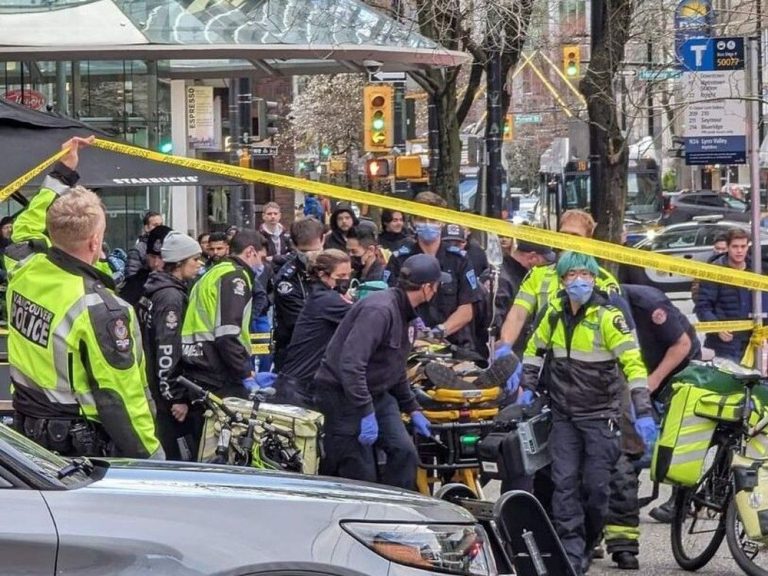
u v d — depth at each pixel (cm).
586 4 6341
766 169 8706
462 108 4953
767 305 2422
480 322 2286
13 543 809
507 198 5853
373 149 4362
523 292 1933
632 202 8156
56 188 1492
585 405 1586
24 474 861
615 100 3962
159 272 1806
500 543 1174
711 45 2717
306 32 3353
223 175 2180
